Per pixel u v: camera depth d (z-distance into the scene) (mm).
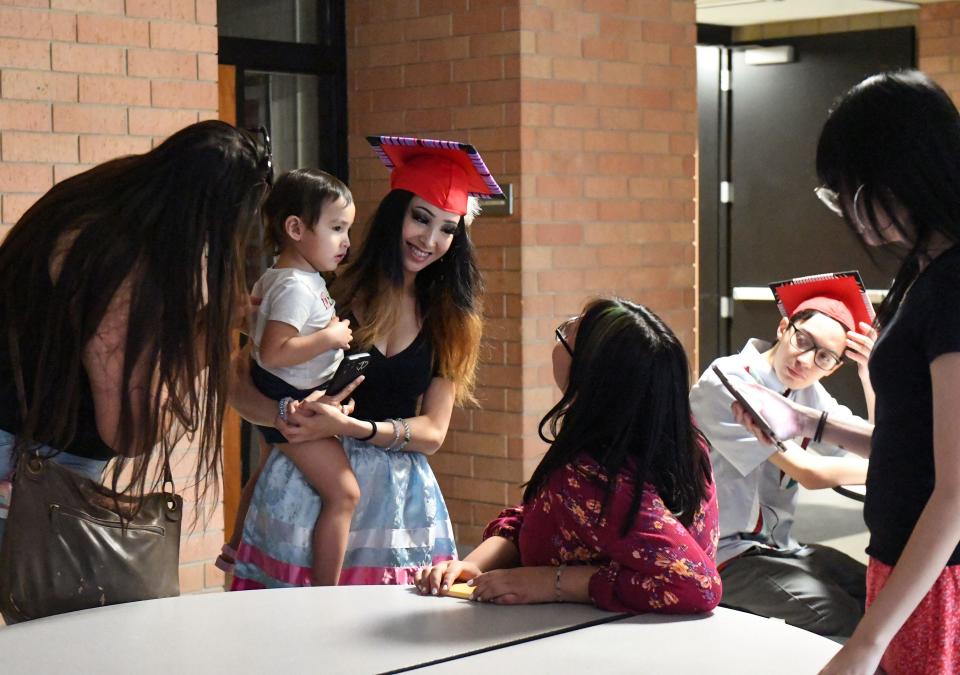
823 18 7879
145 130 4430
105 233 2279
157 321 2297
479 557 2611
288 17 5859
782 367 3732
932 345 2031
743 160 8086
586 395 2359
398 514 3195
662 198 6129
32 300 2299
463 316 3270
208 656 2113
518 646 2162
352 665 2068
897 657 2197
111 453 2436
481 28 5613
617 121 5906
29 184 4184
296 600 2441
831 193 2184
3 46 4109
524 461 5586
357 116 6039
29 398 2316
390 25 5898
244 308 2518
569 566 2412
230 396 3207
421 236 3160
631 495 2320
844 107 2125
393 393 3225
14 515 2301
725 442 3799
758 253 8047
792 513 4086
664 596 2295
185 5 4500
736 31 8188
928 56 7617
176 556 2463
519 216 5555
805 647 2152
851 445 2596
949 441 1991
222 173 2348
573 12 5699
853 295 3682
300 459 3123
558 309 5699
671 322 6207
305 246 3248
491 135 5617
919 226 2076
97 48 4301
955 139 2047
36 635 2217
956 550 2133
